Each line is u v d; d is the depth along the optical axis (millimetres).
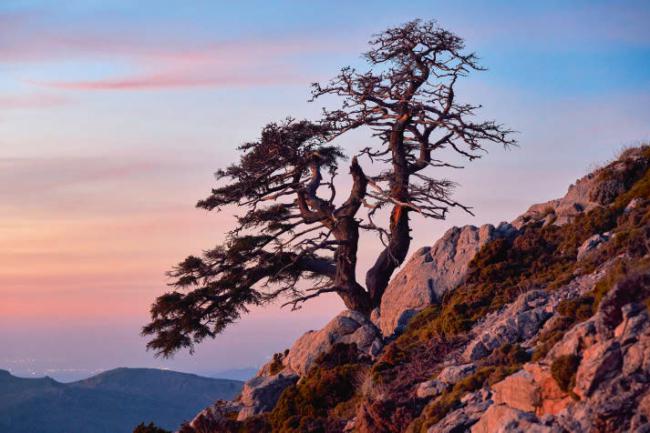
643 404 18094
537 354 24859
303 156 54531
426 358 31000
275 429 34969
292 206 55281
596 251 32781
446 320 33531
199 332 50125
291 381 38688
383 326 43594
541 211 43438
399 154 53656
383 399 27422
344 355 37969
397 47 53062
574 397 20031
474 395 24172
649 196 35844
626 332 19656
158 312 49875
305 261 54094
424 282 42875
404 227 53094
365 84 53719
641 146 40938
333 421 31875
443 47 52656
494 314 32312
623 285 20703
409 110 53000
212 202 54469
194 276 50906
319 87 54156
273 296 52375
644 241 28734
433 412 24578
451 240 44500
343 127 53969
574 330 22062
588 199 39812
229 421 37406
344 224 53188
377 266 53062
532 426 20078
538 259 36625
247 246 50562
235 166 54594
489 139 52938
